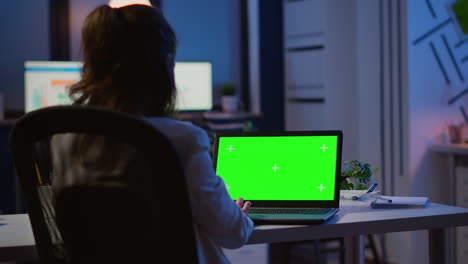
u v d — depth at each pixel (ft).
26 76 15.33
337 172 6.08
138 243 4.10
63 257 4.41
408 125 13.10
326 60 15.89
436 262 6.34
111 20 4.36
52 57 16.40
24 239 5.19
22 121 3.99
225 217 4.49
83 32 4.46
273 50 17.70
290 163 6.23
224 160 6.44
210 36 17.95
